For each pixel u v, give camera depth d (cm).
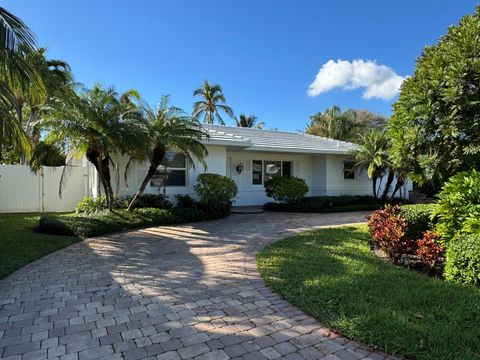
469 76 543
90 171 1368
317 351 292
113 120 921
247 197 1689
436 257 539
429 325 321
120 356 286
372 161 1617
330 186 1811
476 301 381
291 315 366
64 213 1339
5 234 825
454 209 542
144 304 399
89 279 496
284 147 1593
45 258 621
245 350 294
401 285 438
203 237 837
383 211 746
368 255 621
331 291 414
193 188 1290
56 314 371
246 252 671
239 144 1359
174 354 288
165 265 574
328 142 2031
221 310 380
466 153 564
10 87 704
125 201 1122
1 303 404
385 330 310
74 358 283
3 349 298
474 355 272
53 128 876
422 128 614
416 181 702
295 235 850
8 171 1360
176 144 1042
